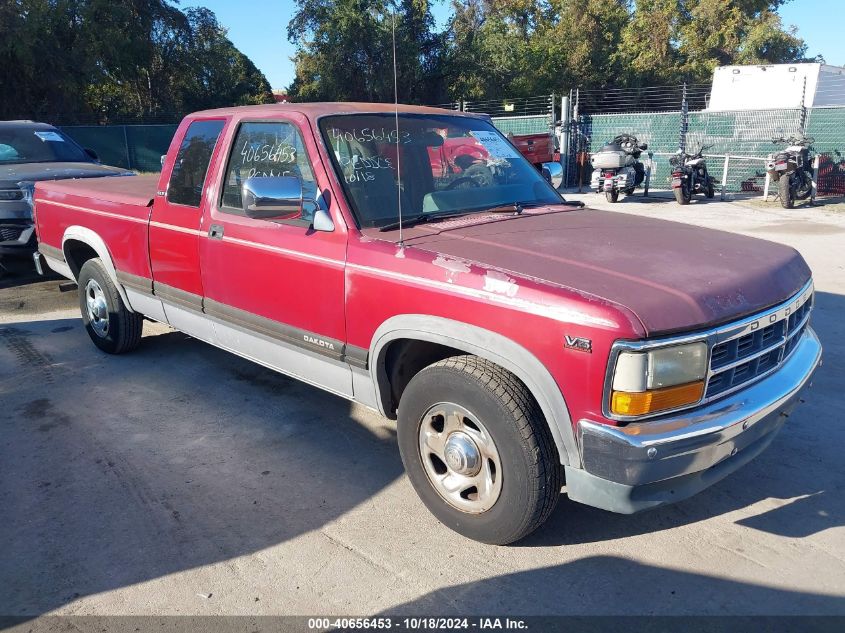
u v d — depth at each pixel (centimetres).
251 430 443
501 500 296
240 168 413
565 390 268
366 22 3036
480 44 3744
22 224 782
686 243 339
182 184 455
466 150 421
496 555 312
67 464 400
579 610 276
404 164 387
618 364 255
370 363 342
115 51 3216
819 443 409
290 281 375
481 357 298
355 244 341
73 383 521
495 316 284
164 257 470
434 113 436
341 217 351
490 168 429
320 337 366
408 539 325
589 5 4112
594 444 264
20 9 2844
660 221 398
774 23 4356
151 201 480
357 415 464
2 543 326
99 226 536
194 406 479
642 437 257
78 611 281
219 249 418
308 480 381
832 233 1055
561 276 283
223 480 382
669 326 258
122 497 365
